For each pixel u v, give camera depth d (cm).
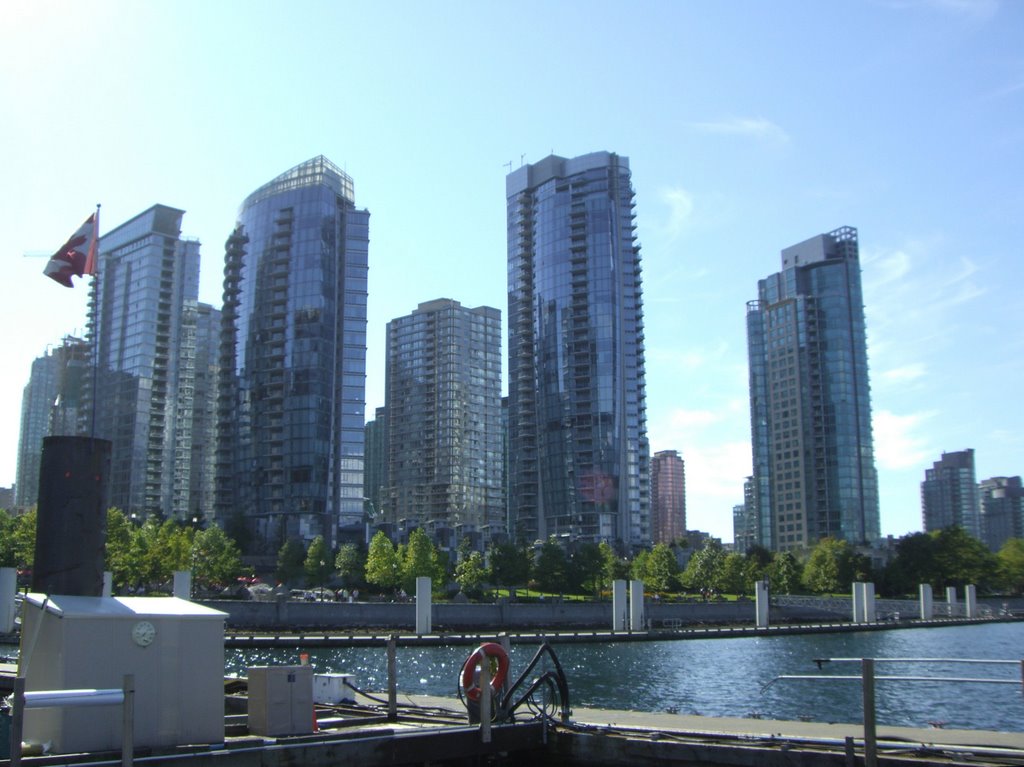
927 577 19875
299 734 2120
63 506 2083
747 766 1961
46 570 2055
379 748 1988
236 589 13338
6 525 12394
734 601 17012
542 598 16125
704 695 5891
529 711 2491
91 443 2130
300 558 16638
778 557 19912
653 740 2125
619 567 17312
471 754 2125
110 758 1736
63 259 3027
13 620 7862
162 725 1902
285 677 2144
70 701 1614
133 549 11288
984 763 1809
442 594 14738
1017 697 5788
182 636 1962
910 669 8425
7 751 1677
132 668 1888
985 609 18375
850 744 1867
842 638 12525
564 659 8631
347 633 10600
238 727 2181
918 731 2222
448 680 6512
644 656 9106
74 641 1838
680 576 17725
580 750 2205
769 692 6044
